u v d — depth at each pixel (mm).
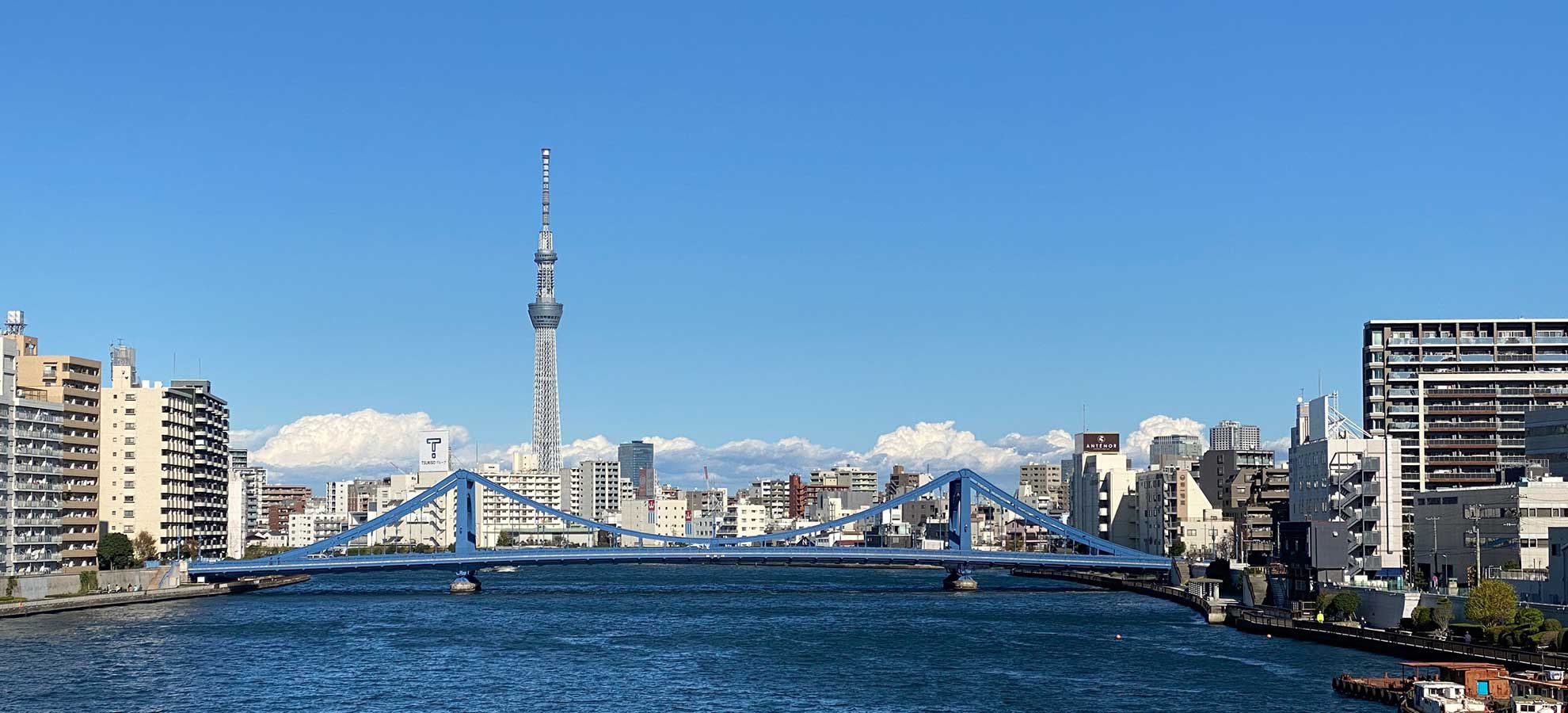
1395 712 191625
